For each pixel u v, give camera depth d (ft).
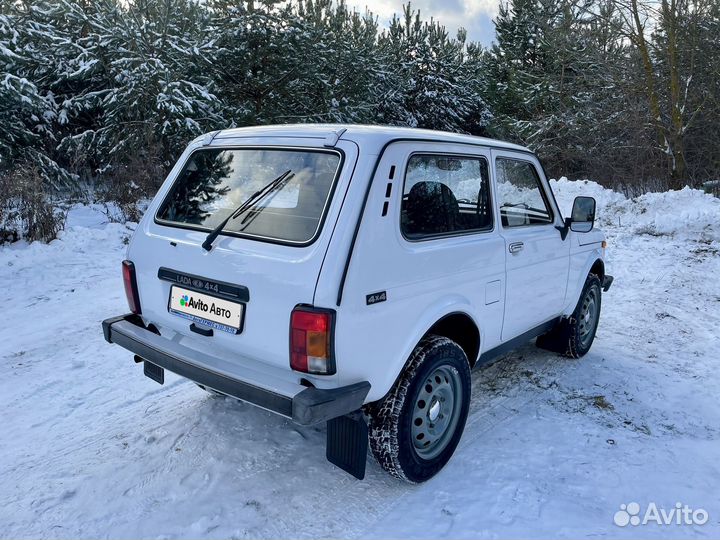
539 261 12.66
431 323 9.32
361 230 8.07
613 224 38.17
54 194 40.37
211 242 9.11
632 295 22.62
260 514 8.97
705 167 53.42
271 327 8.23
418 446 9.69
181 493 9.50
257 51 49.03
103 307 20.17
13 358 15.52
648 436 11.50
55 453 10.75
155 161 41.55
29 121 41.50
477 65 99.66
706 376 14.49
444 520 8.89
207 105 44.96
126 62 40.83
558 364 15.26
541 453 10.78
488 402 12.96
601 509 9.18
